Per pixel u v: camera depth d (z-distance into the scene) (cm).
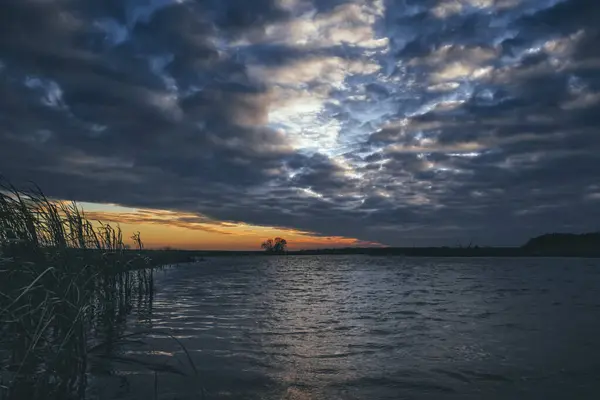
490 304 1467
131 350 769
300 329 998
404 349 816
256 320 1109
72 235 898
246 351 786
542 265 4381
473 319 1155
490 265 4494
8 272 678
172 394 558
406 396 567
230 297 1602
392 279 2631
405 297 1672
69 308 668
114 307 1098
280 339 890
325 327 1028
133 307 1305
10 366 616
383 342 873
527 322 1110
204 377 629
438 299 1603
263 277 2772
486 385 614
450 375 656
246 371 662
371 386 604
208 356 744
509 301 1547
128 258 1374
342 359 741
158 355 741
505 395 576
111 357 720
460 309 1342
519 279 2572
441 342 875
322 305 1419
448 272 3328
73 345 649
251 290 1888
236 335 922
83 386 580
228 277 2689
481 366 706
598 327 1042
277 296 1670
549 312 1278
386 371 674
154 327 991
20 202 725
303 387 596
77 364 645
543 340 896
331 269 3884
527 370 682
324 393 575
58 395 544
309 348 816
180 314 1184
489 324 1083
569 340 896
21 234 716
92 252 990
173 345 814
